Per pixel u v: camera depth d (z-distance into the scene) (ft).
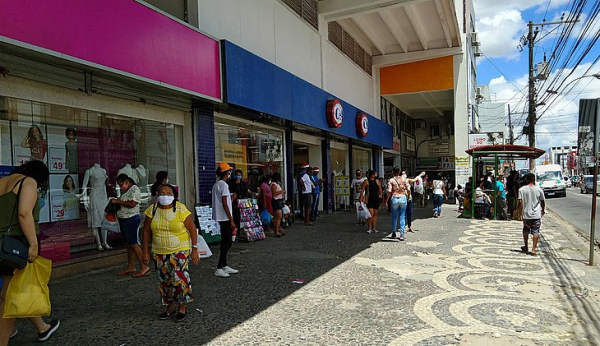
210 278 21.83
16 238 12.31
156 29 24.71
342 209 61.62
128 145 27.81
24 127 21.40
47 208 22.79
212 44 30.53
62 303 17.61
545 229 43.78
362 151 77.71
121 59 22.00
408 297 18.58
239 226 32.27
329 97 54.24
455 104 78.13
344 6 54.13
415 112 110.63
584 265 25.25
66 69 22.26
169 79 25.72
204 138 33.14
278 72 39.88
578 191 145.69
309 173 46.44
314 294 19.02
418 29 66.59
